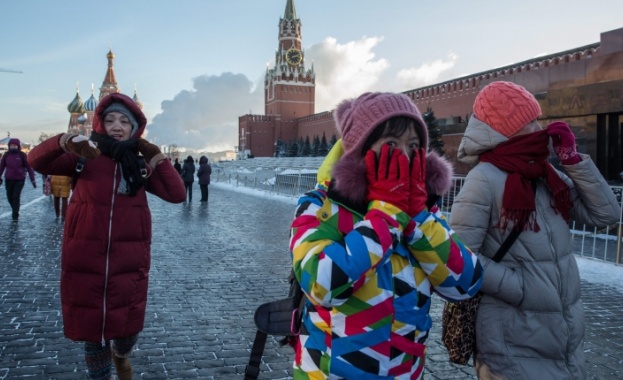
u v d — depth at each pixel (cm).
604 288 628
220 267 720
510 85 213
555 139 211
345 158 149
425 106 4069
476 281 159
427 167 158
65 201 1158
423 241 147
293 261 144
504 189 206
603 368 377
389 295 144
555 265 204
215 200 2042
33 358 375
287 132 8775
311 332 151
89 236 277
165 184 305
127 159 283
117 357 304
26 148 7250
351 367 142
